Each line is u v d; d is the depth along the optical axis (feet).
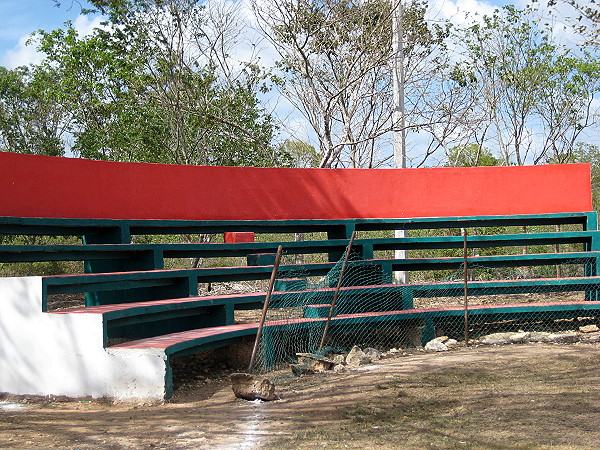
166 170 37.45
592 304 35.60
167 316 28.45
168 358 23.22
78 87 71.82
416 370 27.35
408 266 40.75
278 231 41.09
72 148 80.64
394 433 18.71
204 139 63.16
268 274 36.60
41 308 23.68
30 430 19.56
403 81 53.52
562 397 22.12
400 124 53.11
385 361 30.04
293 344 31.68
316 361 28.76
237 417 20.93
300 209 40.86
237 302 31.07
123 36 58.49
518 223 42.78
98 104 68.54
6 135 91.45
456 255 60.75
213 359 30.55
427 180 42.39
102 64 69.72
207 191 38.75
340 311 34.55
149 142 62.59
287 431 19.19
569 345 32.09
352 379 26.17
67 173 33.35
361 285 38.70
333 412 21.24
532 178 42.45
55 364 23.53
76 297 49.85
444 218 41.78
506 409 20.95
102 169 34.94
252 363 26.25
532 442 17.52
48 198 32.40
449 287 36.11
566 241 41.52
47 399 23.47
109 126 68.54
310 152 63.93
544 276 50.29
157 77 58.85
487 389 23.68
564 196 42.27
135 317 26.66
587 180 42.19
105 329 23.31
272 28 56.34
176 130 61.16
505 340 33.50
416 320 34.58
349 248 32.07
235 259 72.84
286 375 27.55
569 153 71.51
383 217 41.98
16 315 24.09
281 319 32.40
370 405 21.98
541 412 20.42
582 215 41.78
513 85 69.36
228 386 26.02
